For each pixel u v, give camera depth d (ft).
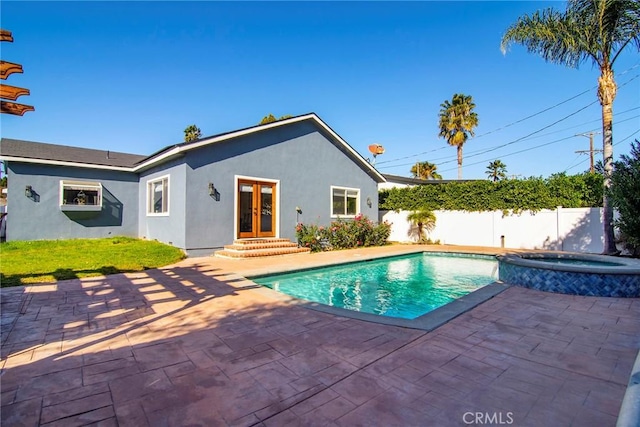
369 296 24.09
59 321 14.38
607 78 35.04
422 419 7.46
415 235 58.13
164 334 12.89
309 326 13.84
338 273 32.27
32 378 9.30
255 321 14.49
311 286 27.20
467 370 9.93
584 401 8.27
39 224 39.45
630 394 7.20
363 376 9.50
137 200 47.16
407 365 10.23
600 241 40.01
